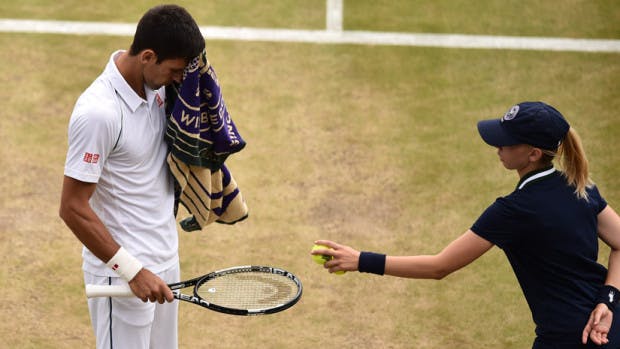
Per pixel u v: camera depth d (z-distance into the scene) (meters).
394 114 29.81
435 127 29.20
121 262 14.93
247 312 15.28
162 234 15.92
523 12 35.94
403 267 15.34
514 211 14.78
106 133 14.45
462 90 31.16
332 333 20.95
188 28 14.52
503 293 22.36
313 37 34.16
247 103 30.22
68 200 14.65
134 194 15.33
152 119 15.38
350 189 26.33
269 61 32.59
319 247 15.74
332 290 22.45
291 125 29.17
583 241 15.01
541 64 32.69
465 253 15.13
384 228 24.75
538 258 14.99
